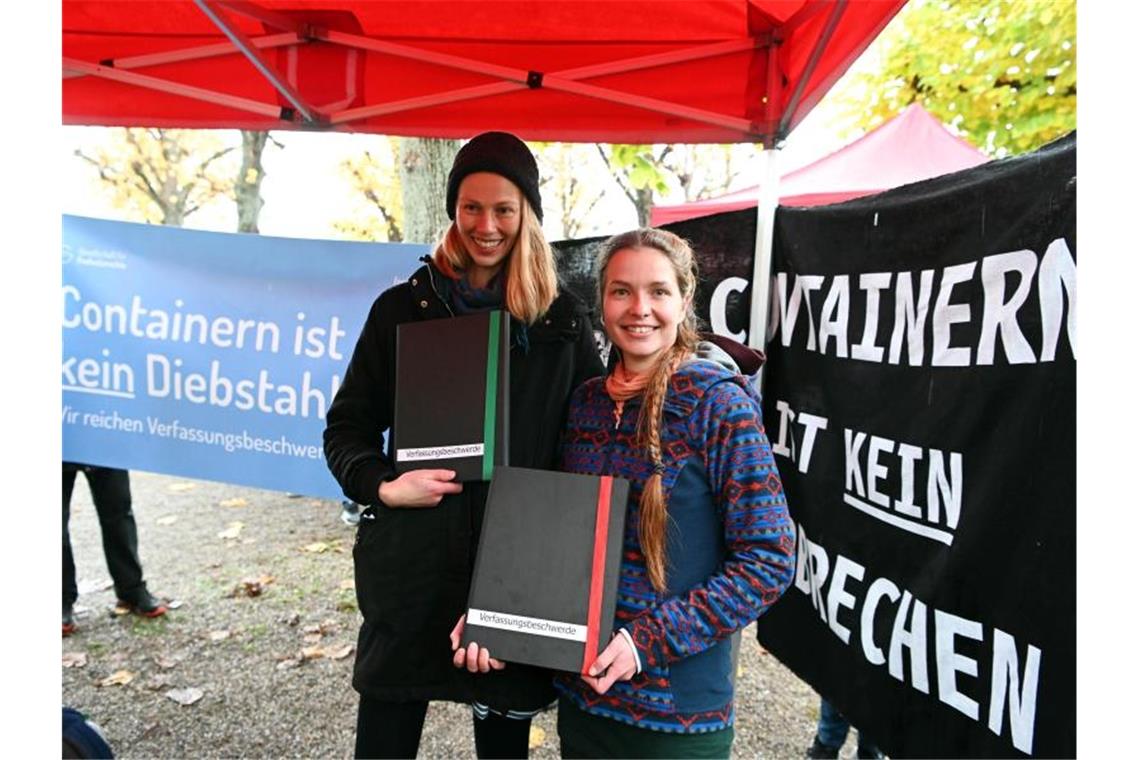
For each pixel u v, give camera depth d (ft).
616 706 4.16
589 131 8.85
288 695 9.12
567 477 4.29
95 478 10.82
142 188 53.26
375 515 4.93
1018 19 23.48
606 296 4.53
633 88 8.22
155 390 10.30
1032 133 24.98
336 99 8.64
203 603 11.94
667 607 3.98
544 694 4.72
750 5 6.89
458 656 4.16
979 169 4.54
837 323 6.15
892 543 5.34
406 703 4.87
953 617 4.62
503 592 4.16
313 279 9.88
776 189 7.30
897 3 5.39
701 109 8.07
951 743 4.64
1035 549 3.96
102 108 9.34
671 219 18.15
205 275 10.07
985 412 4.40
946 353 4.78
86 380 10.41
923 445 4.99
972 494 4.48
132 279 10.20
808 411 6.60
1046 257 3.93
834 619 6.12
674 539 4.14
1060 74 23.82
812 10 6.42
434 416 4.72
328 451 5.21
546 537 4.20
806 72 6.50
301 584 12.80
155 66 8.75
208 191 53.21
